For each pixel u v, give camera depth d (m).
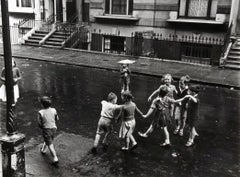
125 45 20.16
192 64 17.05
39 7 23.09
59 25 21.80
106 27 20.89
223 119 9.37
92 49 21.11
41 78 13.69
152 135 8.08
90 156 6.85
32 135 7.85
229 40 16.47
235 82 13.43
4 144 5.06
